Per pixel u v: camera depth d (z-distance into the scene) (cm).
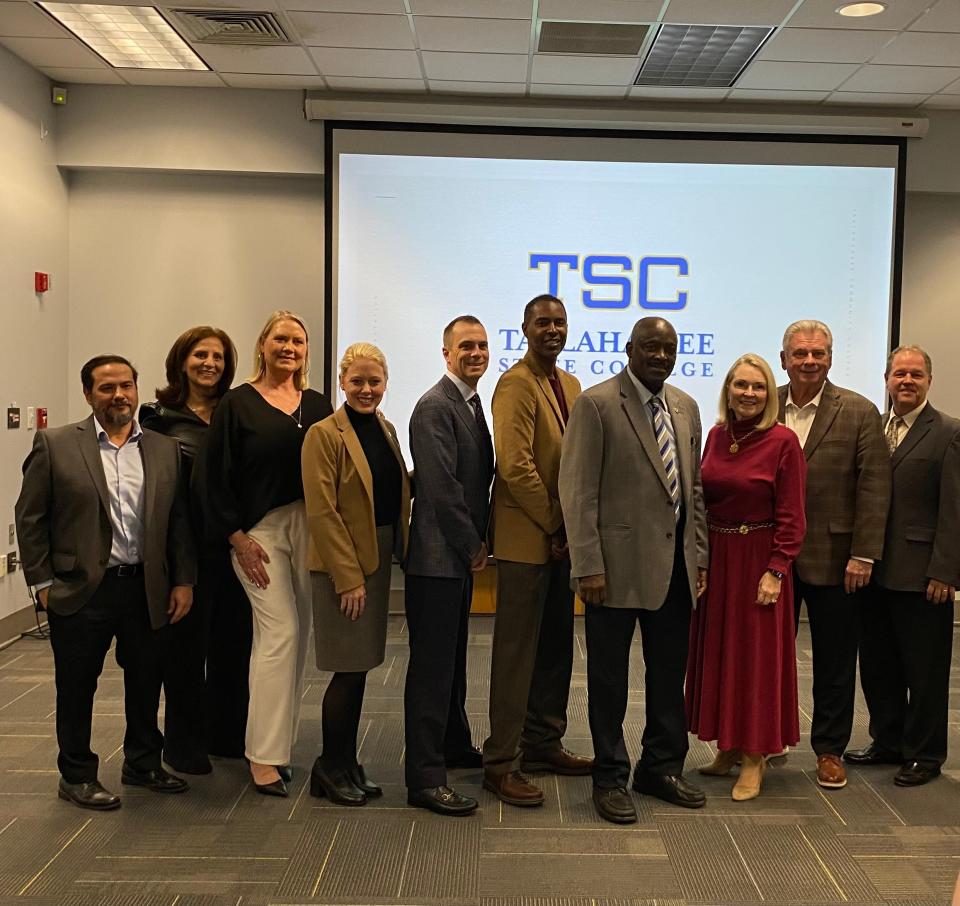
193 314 604
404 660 487
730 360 595
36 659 480
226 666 337
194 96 578
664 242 591
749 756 313
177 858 262
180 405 335
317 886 248
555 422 312
